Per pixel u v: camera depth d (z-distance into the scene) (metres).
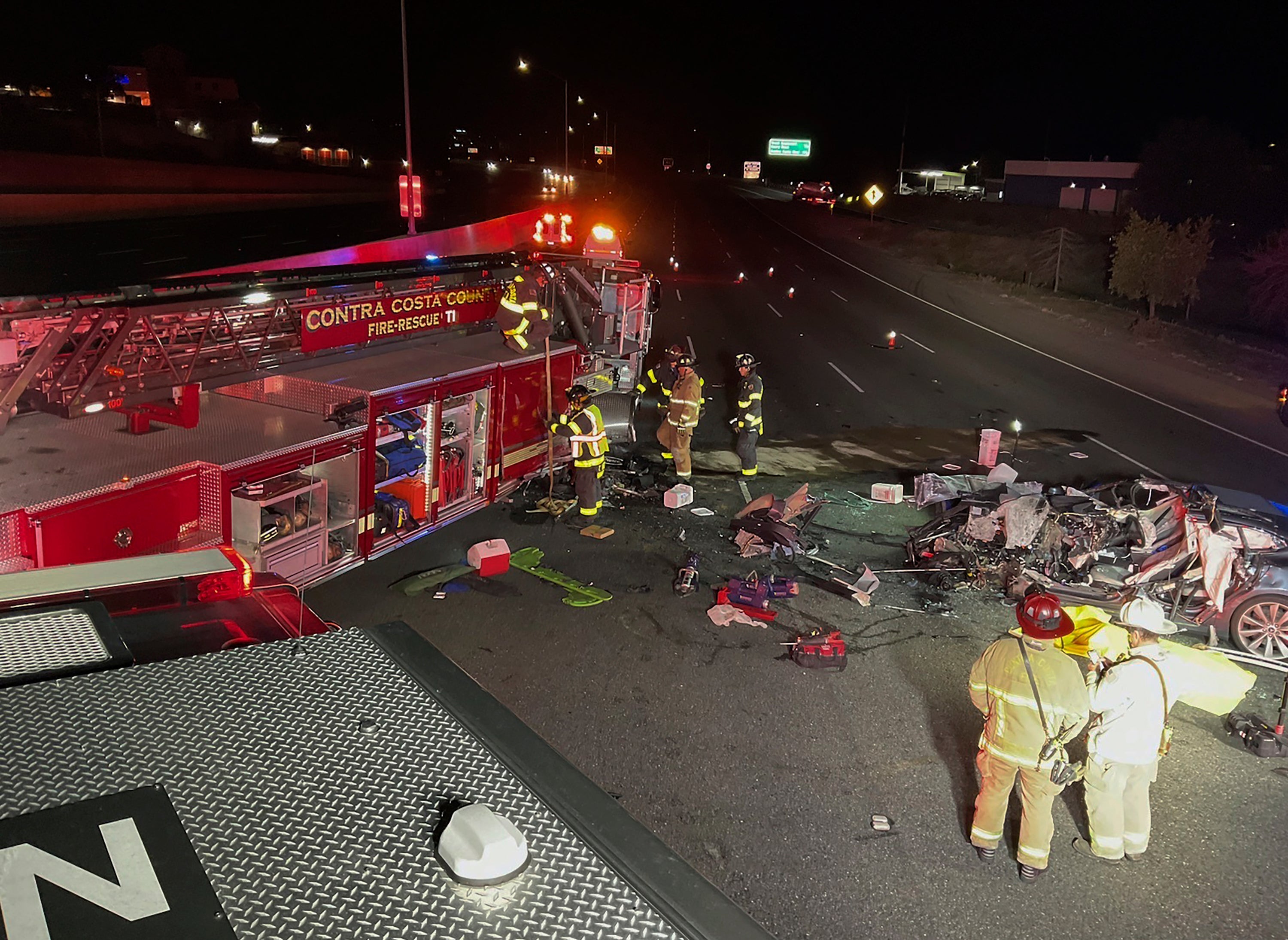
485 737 1.57
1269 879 5.15
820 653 7.32
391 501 9.05
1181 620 8.24
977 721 6.62
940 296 30.97
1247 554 7.89
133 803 1.29
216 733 1.49
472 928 1.15
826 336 22.94
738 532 9.88
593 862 1.30
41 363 6.53
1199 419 16.81
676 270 33.56
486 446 10.18
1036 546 8.71
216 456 6.67
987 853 5.12
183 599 2.42
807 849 5.21
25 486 5.67
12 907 1.06
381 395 8.20
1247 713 6.94
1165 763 6.20
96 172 41.31
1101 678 5.07
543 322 10.93
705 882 1.28
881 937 4.59
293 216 42.06
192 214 41.16
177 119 72.50
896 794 5.74
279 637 2.25
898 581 9.05
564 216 17.45
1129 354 22.75
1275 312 26.38
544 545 9.51
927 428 15.32
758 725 6.44
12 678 1.64
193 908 1.11
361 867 1.23
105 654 1.78
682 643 7.59
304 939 1.10
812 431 14.80
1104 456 14.22
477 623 7.72
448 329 10.59
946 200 60.91
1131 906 4.89
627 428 12.59
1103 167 57.97
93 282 20.48
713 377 18.03
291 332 8.81
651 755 6.02
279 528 7.36
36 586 2.32
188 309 7.20
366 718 1.59
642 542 9.75
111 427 7.10
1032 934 4.66
